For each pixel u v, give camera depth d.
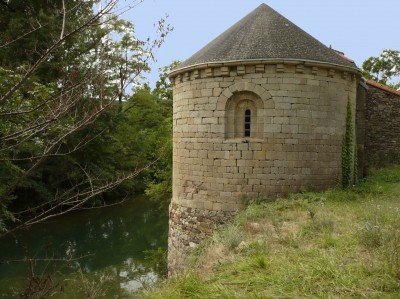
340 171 12.88
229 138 12.13
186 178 12.89
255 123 12.08
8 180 9.66
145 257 17.12
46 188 20.58
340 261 5.58
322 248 6.45
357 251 6.05
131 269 15.65
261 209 10.46
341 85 12.75
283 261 5.78
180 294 5.08
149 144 30.83
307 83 11.91
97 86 4.95
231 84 11.95
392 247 5.41
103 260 16.89
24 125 5.22
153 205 28.69
